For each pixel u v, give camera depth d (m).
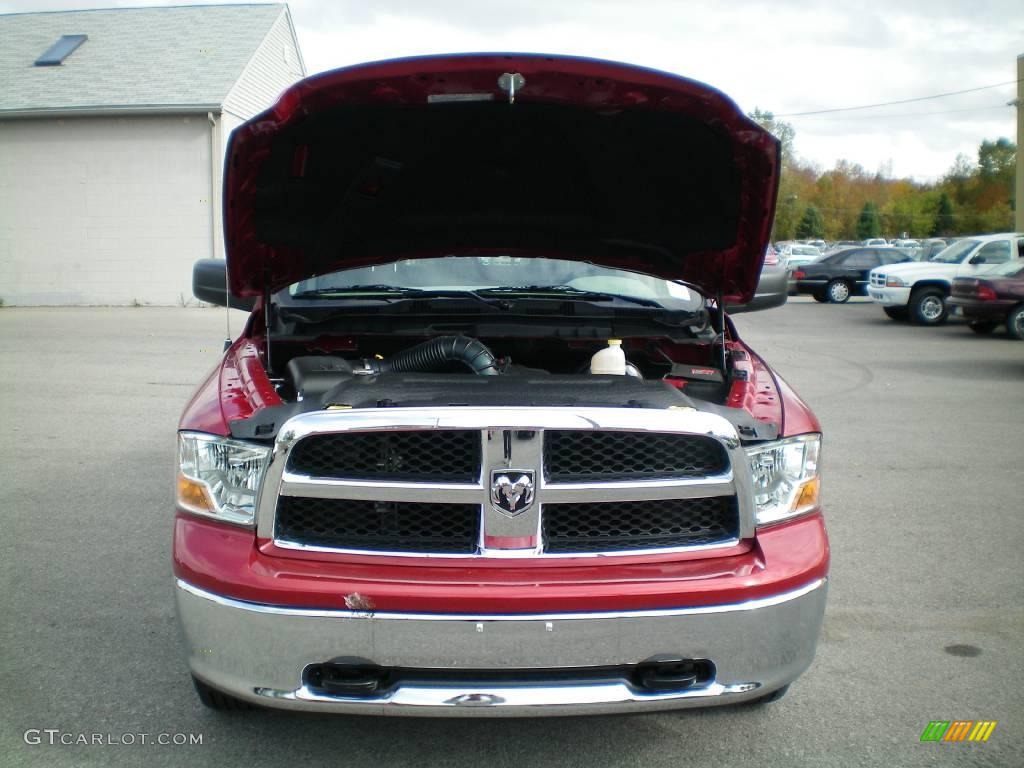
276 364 3.93
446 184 3.62
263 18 23.72
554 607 2.41
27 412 8.23
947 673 3.49
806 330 17.62
